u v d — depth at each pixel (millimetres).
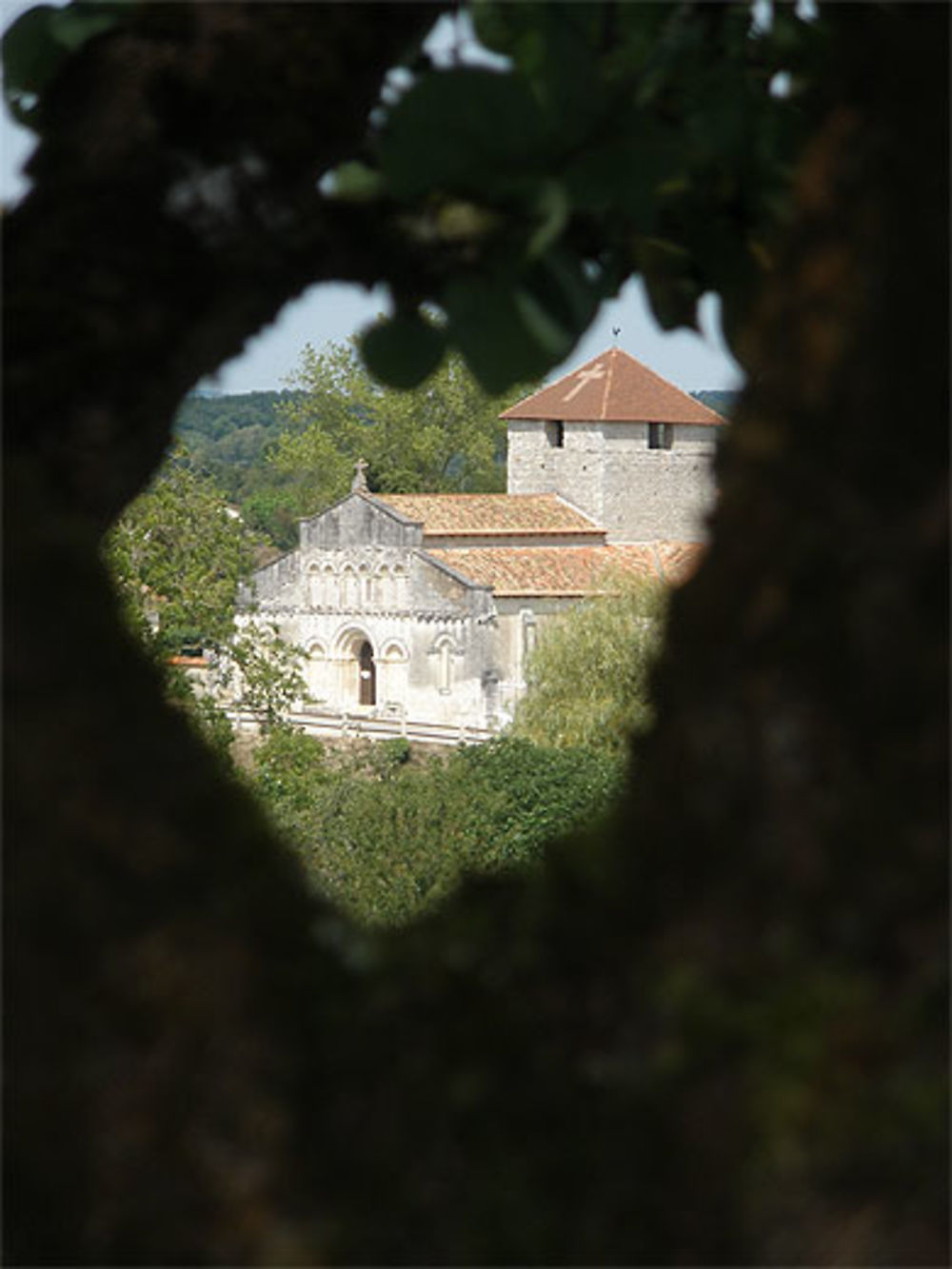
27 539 8422
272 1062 7879
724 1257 7520
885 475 7809
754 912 7801
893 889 7594
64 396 9609
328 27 9734
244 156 9648
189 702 101062
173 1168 7688
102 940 7801
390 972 8508
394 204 9836
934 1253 7363
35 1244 7824
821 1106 7453
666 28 10023
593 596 185750
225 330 10102
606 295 10406
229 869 8344
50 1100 7719
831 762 7719
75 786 7926
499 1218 7711
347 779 132625
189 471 141625
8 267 9711
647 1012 7922
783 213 10195
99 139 9648
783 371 8219
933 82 8117
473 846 117438
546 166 9312
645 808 8320
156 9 9805
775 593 7883
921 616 7660
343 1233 7688
